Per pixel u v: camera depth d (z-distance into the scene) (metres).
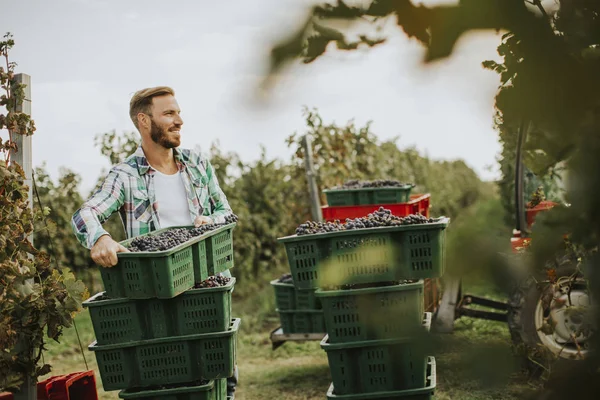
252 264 11.45
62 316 3.63
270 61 0.48
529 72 0.68
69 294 3.64
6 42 3.63
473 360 0.70
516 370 0.71
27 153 3.82
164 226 3.93
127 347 3.54
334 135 10.18
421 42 0.55
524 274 0.66
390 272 3.21
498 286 0.64
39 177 9.95
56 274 3.71
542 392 0.74
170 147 3.90
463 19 0.55
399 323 0.73
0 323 3.43
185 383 3.63
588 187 0.81
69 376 3.94
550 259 0.89
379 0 0.54
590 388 0.74
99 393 6.09
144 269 3.26
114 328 3.54
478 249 0.64
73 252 10.16
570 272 2.31
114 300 3.49
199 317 3.55
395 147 12.97
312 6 0.51
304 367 6.72
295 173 10.40
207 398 3.59
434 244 3.17
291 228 11.69
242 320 9.39
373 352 3.38
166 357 3.56
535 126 0.75
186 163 4.02
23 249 3.69
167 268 3.22
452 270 0.64
